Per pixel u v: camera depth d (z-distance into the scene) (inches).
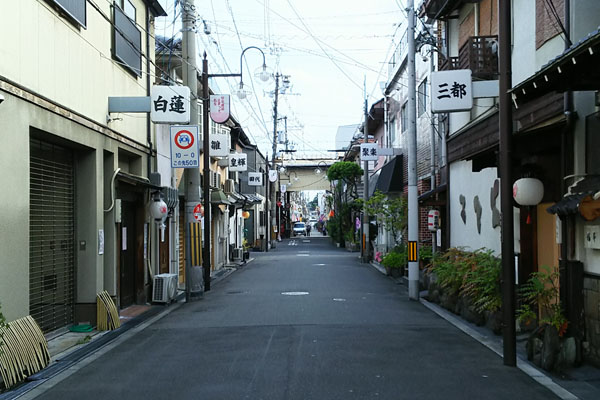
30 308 365.7
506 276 303.1
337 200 2150.6
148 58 557.6
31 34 339.9
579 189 302.2
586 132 308.5
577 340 292.8
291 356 324.8
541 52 382.3
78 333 411.8
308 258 1381.6
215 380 275.9
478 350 340.2
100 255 449.7
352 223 1852.9
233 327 427.5
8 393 261.3
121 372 297.0
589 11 327.9
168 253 713.6
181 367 305.0
